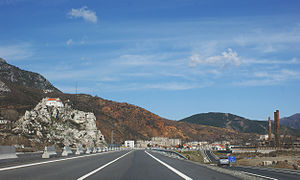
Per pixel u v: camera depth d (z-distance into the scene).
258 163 73.00
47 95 187.62
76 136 101.50
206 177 15.66
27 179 13.53
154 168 21.50
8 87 159.00
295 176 23.73
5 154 24.86
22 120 87.25
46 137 86.06
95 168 20.42
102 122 193.75
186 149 178.50
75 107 185.12
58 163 25.23
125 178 14.77
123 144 183.12
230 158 76.50
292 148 124.12
